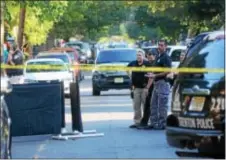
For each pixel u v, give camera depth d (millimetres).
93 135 33219
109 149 28766
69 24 132500
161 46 35500
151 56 36312
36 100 32062
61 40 140500
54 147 29828
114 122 40156
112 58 63688
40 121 32188
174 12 61281
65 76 58531
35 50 115312
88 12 135875
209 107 21875
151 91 35875
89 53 135000
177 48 64688
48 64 59906
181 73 23125
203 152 22391
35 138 32969
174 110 23188
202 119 21984
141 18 114438
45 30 89125
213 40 23000
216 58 22469
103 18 142250
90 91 71875
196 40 23906
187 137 22375
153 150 28062
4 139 17031
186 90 22625
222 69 22156
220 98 21719
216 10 56656
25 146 30266
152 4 61688
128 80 63031
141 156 26438
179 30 102000
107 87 63250
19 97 31703
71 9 110625
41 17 77688
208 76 22188
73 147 29734
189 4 58812
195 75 22578
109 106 51750
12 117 31578
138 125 36438
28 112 31938
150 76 35312
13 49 54188
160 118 35719
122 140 31625
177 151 24438
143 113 36469
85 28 143375
